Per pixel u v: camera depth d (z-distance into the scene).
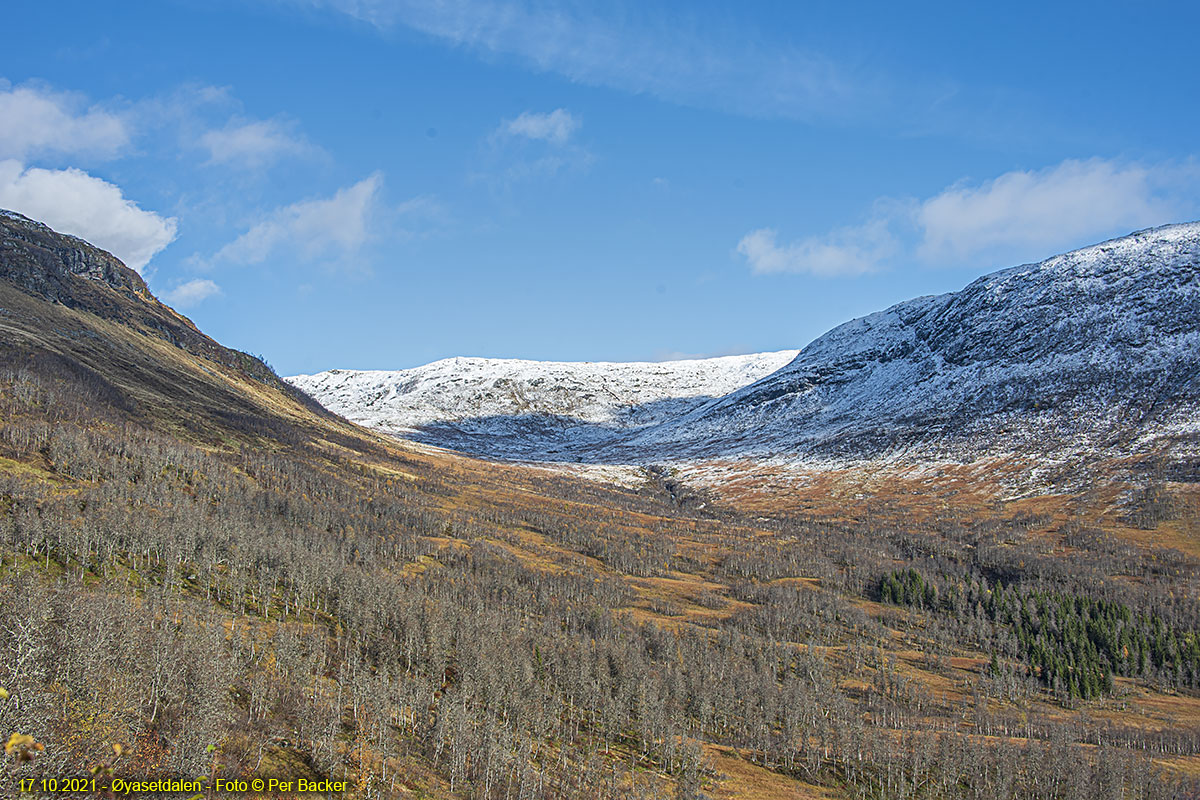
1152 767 124.75
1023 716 157.25
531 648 151.50
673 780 115.81
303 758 94.81
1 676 74.31
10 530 139.25
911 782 121.19
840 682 174.38
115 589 129.38
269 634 134.12
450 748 108.50
